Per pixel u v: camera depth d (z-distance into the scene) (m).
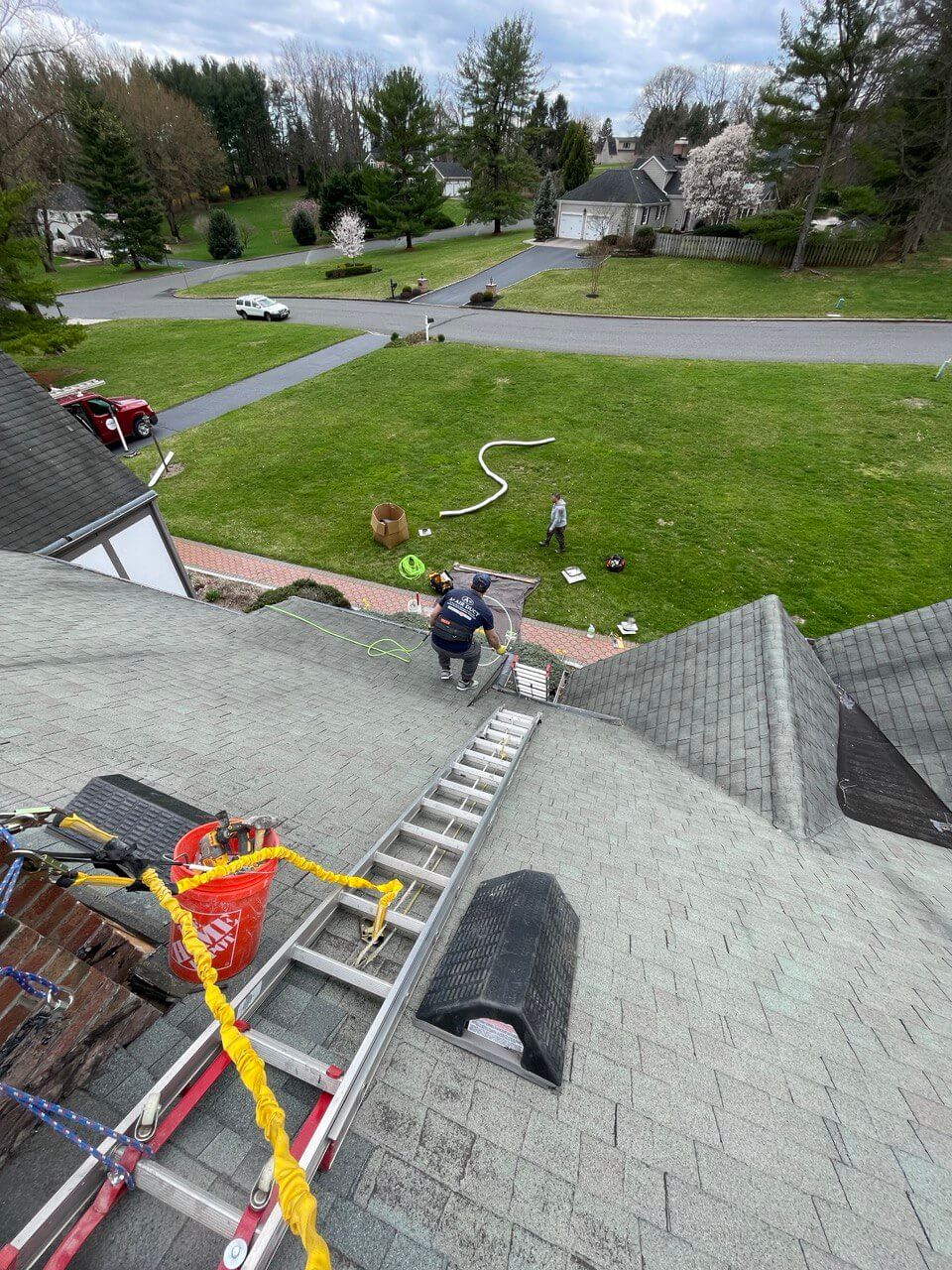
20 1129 1.64
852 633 7.96
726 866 4.14
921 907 4.25
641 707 7.50
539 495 17.55
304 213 58.44
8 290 23.73
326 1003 2.26
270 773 4.00
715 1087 2.24
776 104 31.45
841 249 35.78
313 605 9.36
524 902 2.61
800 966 3.12
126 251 52.56
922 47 30.33
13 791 2.96
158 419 22.59
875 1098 2.35
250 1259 1.41
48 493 10.51
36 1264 1.39
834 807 5.66
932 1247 1.81
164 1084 1.71
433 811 3.80
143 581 12.25
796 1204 1.87
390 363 27.12
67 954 1.76
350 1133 1.82
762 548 15.17
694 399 22.78
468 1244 1.60
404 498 17.56
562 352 27.52
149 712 4.53
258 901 2.13
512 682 8.41
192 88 75.62
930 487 17.25
